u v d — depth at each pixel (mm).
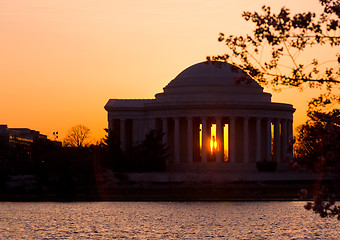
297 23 78188
